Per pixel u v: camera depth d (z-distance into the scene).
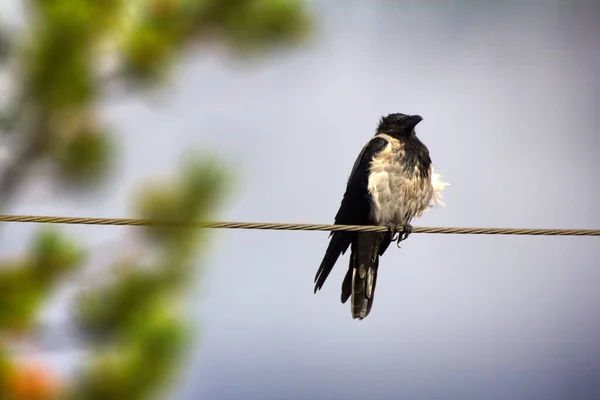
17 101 11.66
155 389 10.92
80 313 10.94
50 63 11.51
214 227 11.31
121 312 10.91
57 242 11.01
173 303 11.16
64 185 11.80
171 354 10.92
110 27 11.93
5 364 10.64
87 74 11.73
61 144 11.75
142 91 12.22
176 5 12.46
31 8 11.62
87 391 10.82
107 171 11.89
